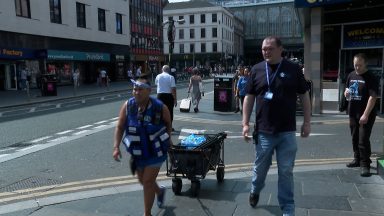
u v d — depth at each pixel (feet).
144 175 13.60
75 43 117.08
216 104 48.98
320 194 16.75
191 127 37.06
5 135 33.73
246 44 347.77
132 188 18.43
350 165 21.03
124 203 16.37
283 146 13.60
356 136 20.59
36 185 19.39
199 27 277.03
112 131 35.09
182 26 279.69
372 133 31.50
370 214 14.56
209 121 40.96
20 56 94.17
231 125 38.22
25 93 84.64
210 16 274.16
